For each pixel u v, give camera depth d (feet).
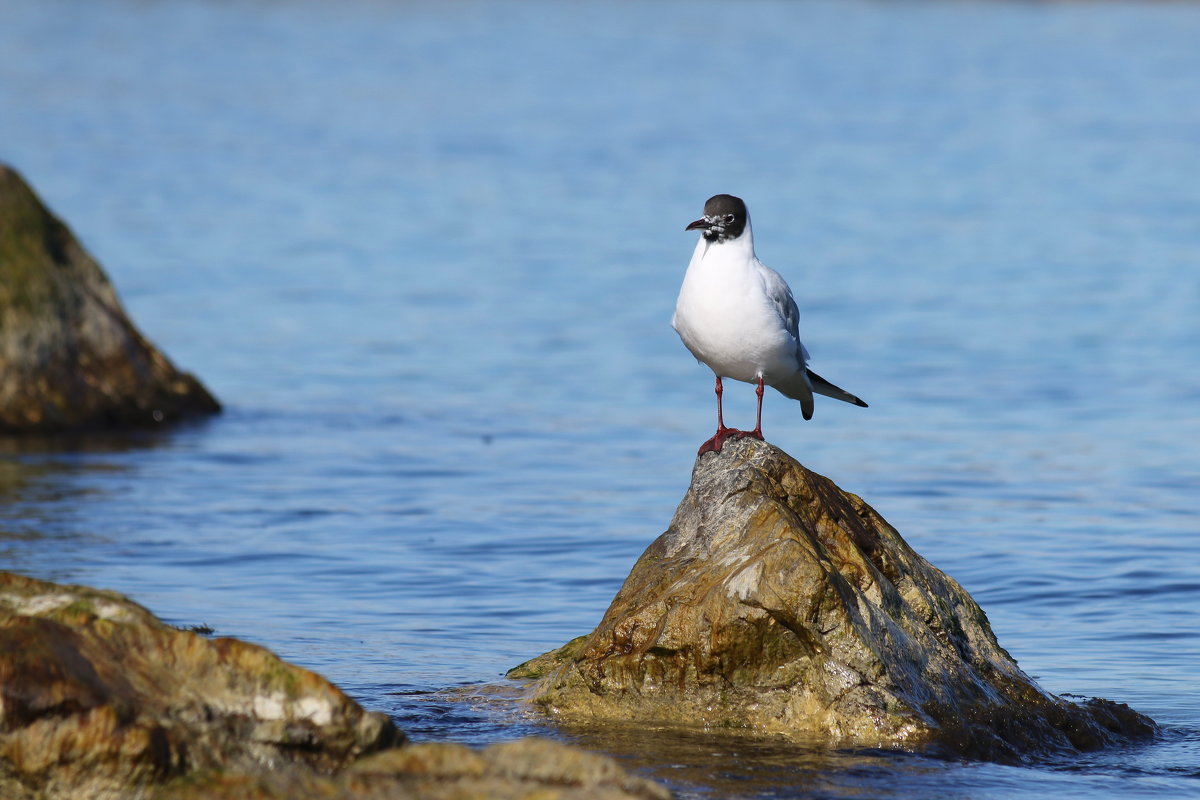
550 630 35.06
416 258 101.35
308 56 224.53
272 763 21.03
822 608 26.86
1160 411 62.85
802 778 24.77
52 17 263.90
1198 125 161.07
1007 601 37.65
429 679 31.04
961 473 52.85
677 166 137.69
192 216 115.24
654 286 92.94
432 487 51.65
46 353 62.95
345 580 39.29
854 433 59.82
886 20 277.03
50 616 21.77
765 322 28.99
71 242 65.67
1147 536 43.88
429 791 20.06
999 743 26.91
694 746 26.30
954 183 128.88
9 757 20.24
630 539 44.01
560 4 305.94
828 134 157.17
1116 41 242.99
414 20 273.75
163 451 58.08
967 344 77.00
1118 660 32.89
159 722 20.62
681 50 235.81
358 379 71.56
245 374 72.74
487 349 77.46
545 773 20.71
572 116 170.81
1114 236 106.42
